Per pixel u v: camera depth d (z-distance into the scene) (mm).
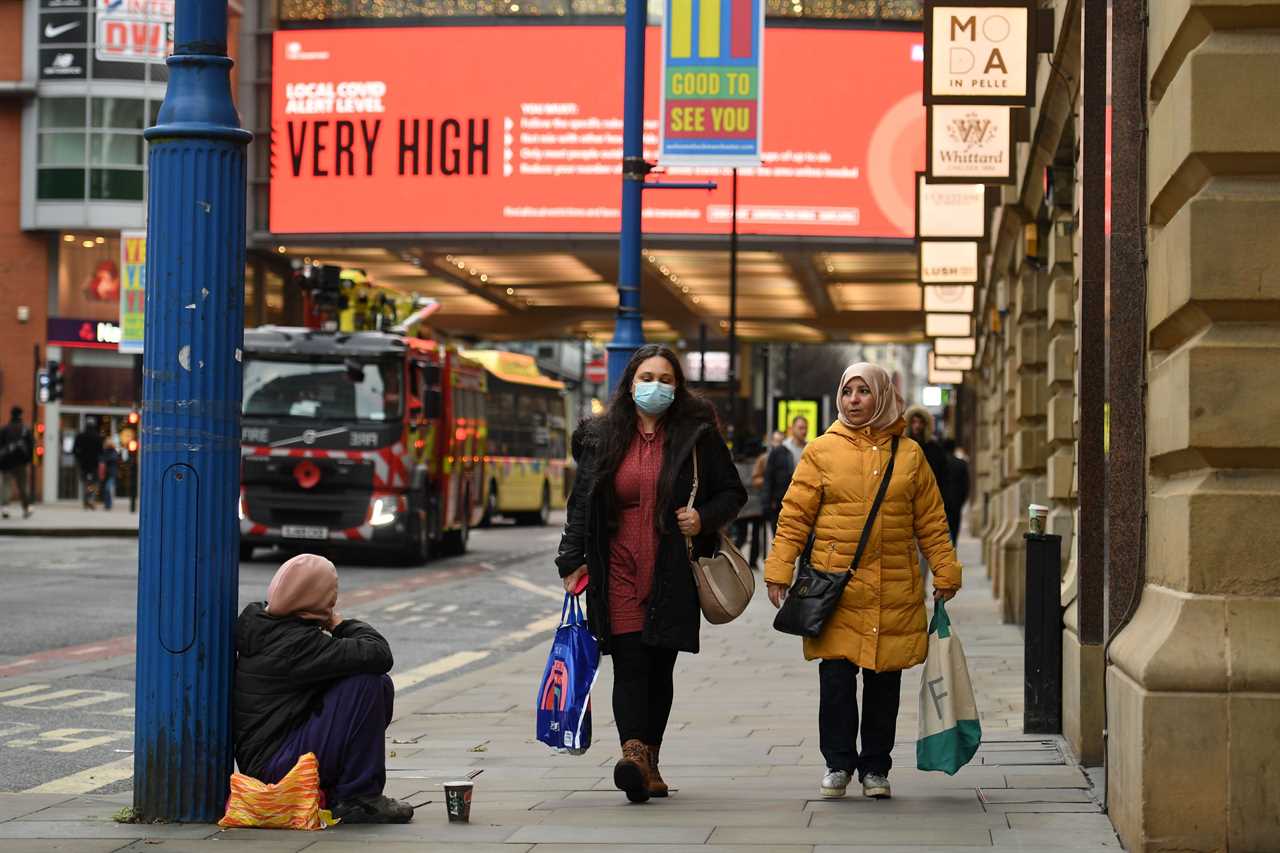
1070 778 23188
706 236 147750
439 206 150250
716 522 21672
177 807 19734
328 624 20719
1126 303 19969
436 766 26219
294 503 78000
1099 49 23531
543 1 148875
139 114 157500
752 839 18531
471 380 99188
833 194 147250
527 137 149000
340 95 151625
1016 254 54469
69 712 33719
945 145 40562
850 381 21953
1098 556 24594
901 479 21750
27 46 157125
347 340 78562
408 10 150500
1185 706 16438
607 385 48000
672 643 21469
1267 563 16656
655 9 147125
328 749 19922
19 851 18016
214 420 19641
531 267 170000
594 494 21797
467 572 79625
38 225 156250
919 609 21922
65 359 158000
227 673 19859
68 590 61250
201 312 19547
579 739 21688
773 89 147000
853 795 22141
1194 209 16562
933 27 36344
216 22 19844
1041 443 51688
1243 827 16344
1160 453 18234
